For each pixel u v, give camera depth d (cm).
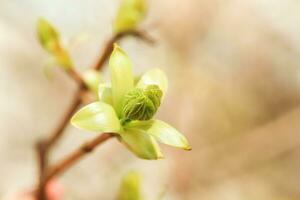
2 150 75
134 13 34
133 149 26
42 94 78
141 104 26
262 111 79
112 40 34
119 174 73
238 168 76
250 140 77
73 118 26
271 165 78
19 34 79
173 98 75
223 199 74
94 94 33
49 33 34
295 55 83
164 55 76
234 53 80
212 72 78
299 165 78
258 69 81
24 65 78
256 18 81
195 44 75
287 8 83
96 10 79
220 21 78
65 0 80
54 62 35
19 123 77
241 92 79
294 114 79
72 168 72
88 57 77
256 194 76
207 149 75
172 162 71
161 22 73
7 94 77
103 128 26
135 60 78
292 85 81
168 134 26
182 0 74
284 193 77
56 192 40
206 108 77
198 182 73
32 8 79
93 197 72
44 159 35
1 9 78
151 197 71
